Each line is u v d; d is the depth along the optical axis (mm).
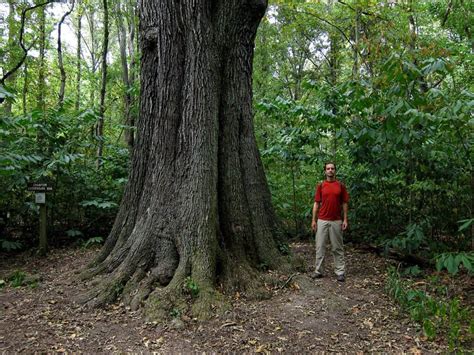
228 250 5391
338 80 16312
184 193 5152
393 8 11133
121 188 9039
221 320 4168
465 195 6660
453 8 10266
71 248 8008
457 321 4039
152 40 5582
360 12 11789
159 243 5113
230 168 5676
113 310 4488
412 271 5688
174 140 5438
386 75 5730
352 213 7785
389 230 7613
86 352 3596
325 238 5707
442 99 5305
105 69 14266
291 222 9516
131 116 12016
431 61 5406
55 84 18875
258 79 17781
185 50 5469
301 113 7859
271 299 4758
